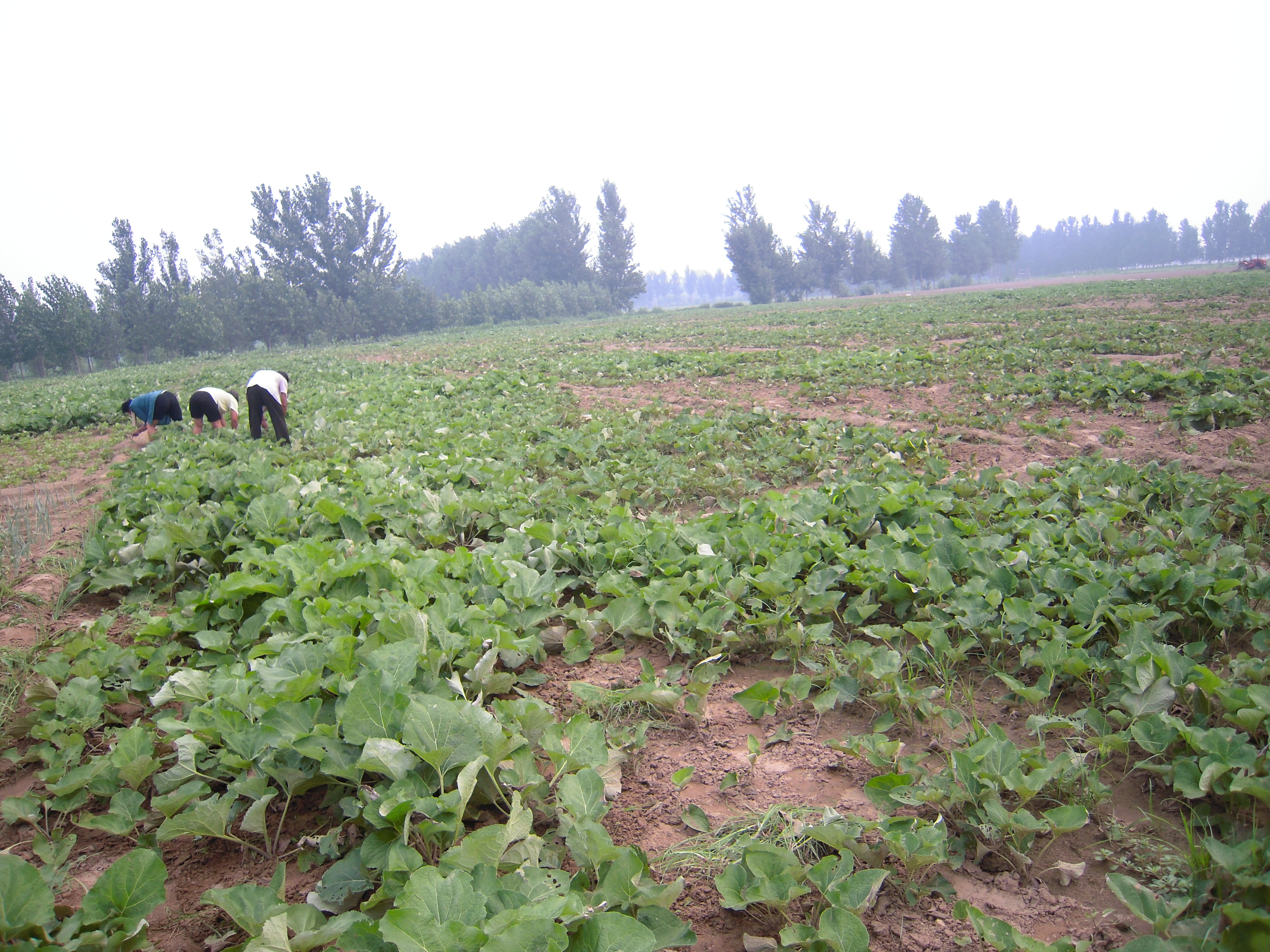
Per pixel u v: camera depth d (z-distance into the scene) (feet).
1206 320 65.98
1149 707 9.89
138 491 23.22
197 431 36.29
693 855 8.54
